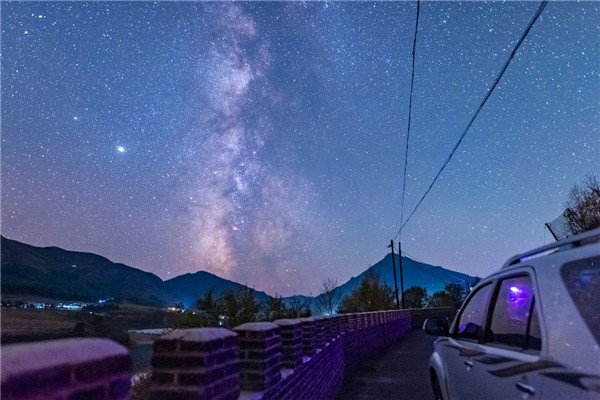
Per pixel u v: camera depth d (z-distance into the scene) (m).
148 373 7.90
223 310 14.51
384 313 21.41
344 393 9.22
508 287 3.47
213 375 2.67
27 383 1.30
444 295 72.62
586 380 2.09
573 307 2.44
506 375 2.93
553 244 3.02
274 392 4.05
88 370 1.56
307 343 6.54
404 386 9.73
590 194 19.28
